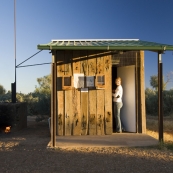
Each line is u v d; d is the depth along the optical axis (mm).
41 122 16656
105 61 10930
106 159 7684
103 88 10875
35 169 6973
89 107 10891
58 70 10852
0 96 28094
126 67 11836
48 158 7855
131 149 8742
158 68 9219
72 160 7637
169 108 23141
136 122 11445
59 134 10812
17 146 9492
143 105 11461
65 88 10812
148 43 9844
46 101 17609
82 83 10883
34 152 8539
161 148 8773
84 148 8859
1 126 12961
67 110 10844
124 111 12047
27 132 12859
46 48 8602
